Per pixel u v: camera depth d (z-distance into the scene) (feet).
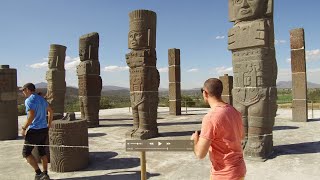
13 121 35.70
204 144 9.25
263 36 23.34
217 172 9.59
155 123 34.60
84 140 22.13
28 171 21.62
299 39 43.34
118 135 36.11
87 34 44.65
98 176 19.99
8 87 35.24
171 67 59.88
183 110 71.56
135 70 34.14
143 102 33.68
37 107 19.04
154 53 34.83
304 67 43.24
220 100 9.96
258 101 23.79
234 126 9.57
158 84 35.17
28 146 18.92
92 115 43.98
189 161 23.09
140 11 33.94
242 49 24.82
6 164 23.65
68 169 21.15
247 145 24.00
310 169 20.06
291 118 48.62
